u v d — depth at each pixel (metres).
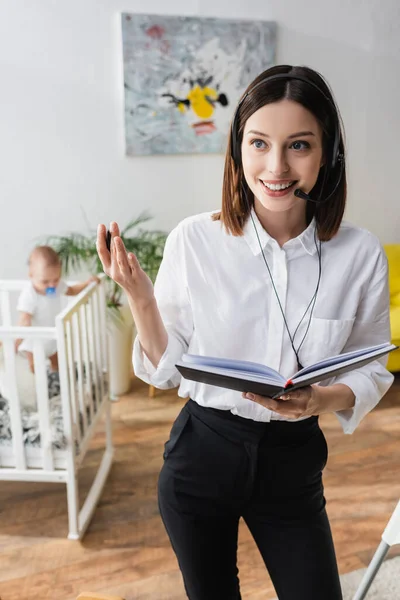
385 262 1.02
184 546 1.02
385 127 3.69
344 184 0.96
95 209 3.22
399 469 2.45
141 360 1.05
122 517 2.13
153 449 2.60
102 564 1.89
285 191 0.90
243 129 0.91
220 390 1.00
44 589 1.78
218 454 1.02
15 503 2.23
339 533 2.04
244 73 3.25
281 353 1.01
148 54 3.06
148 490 2.30
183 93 3.18
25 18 2.87
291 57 3.36
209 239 1.02
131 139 3.16
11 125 3.00
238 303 1.01
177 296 1.06
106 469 2.38
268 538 1.03
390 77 3.60
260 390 0.81
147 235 3.33
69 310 1.91
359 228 1.02
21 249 3.17
